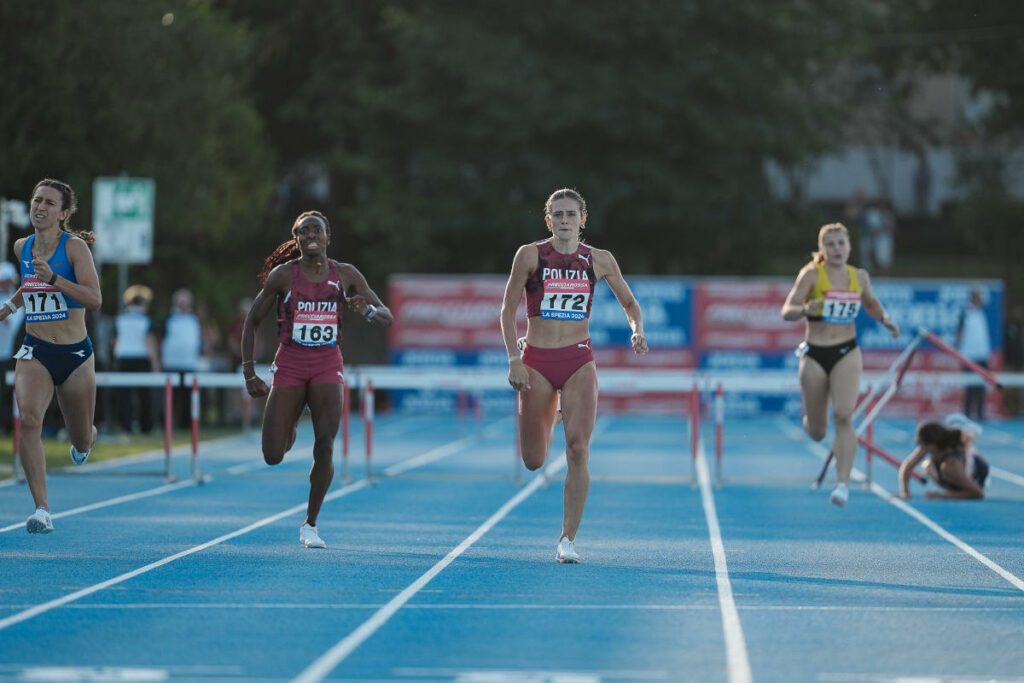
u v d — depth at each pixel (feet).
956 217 417.49
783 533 114.21
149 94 255.91
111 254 198.39
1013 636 69.87
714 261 391.86
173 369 214.48
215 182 288.10
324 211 416.46
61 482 153.99
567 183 362.12
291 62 390.42
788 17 363.76
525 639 68.80
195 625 72.23
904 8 423.64
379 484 156.97
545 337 91.45
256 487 151.02
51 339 94.68
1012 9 410.31
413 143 376.27
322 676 60.80
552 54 365.20
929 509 133.08
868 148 467.52
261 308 96.73
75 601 79.25
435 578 87.86
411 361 309.22
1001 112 417.49
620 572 91.04
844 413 117.39
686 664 63.31
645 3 352.08
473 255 387.34
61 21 233.35
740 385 155.33
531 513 128.26
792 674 61.31
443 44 354.95
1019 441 238.68
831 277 117.70
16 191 237.66
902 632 70.85
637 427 271.69
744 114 368.68
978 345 270.05
